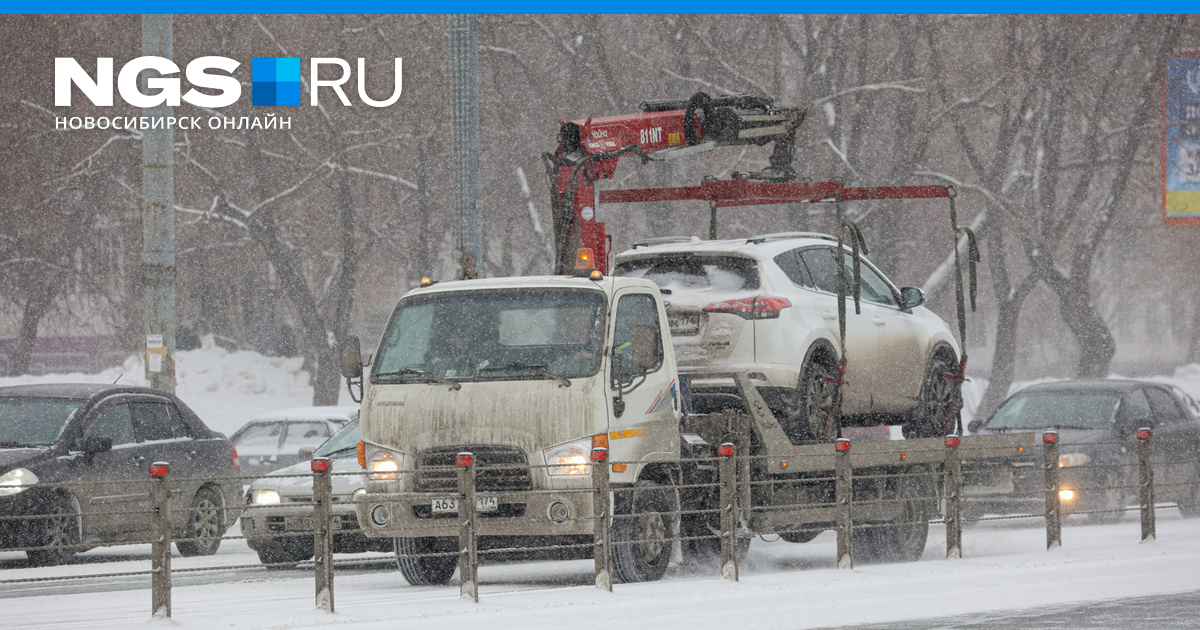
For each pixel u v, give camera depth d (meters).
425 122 156.62
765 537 72.50
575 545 46.38
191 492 70.12
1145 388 83.44
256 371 171.88
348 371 49.94
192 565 63.81
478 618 40.25
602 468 44.88
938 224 170.75
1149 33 161.75
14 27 155.12
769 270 53.88
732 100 59.53
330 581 41.47
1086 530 72.50
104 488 65.25
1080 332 166.25
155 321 89.06
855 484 57.25
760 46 162.38
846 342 56.44
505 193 158.75
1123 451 79.06
